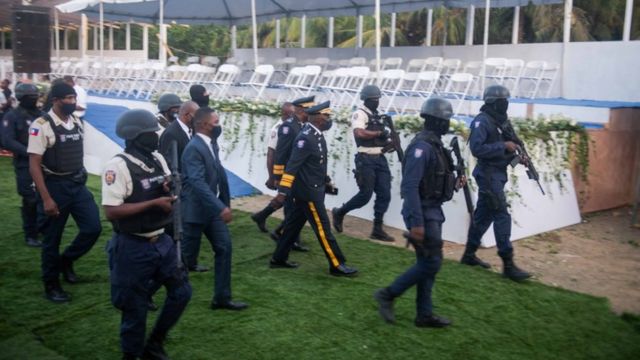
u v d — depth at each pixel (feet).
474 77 43.21
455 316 16.89
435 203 15.62
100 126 36.86
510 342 15.47
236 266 20.70
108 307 17.02
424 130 15.79
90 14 60.80
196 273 19.77
